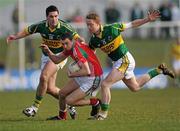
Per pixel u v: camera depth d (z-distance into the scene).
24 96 66.00
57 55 38.34
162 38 86.19
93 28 38.38
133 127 35.50
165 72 41.38
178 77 78.69
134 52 87.31
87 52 38.31
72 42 37.69
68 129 34.59
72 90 39.06
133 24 39.44
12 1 91.06
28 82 77.69
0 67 81.69
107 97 39.06
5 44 85.25
